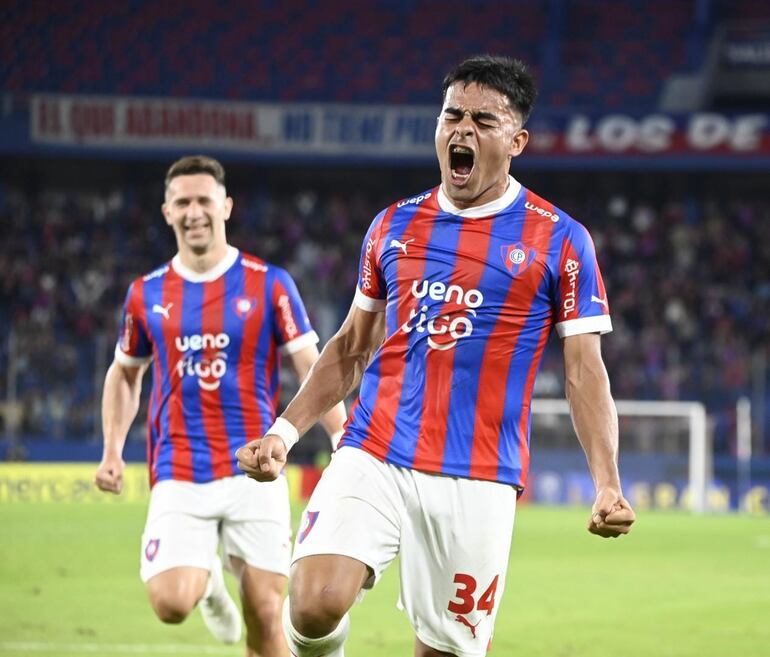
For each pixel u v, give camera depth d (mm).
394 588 39125
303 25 120688
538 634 30250
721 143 105438
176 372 21594
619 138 106500
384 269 15594
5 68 113875
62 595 35469
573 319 15148
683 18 120812
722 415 92938
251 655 21031
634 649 28172
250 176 118312
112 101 108125
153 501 21438
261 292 21969
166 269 22312
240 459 15258
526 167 108688
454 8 122500
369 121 109125
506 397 15250
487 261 15078
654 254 112500
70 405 90875
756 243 113062
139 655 25984
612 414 14867
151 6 119188
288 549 21203
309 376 16250
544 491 85062
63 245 110938
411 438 15164
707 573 44562
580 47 119688
